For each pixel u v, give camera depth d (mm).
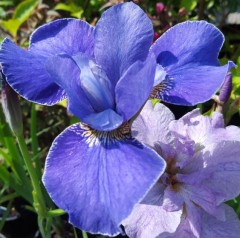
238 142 154
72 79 147
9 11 312
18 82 154
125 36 151
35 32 165
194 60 157
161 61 162
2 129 227
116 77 154
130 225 153
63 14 316
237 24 304
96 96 150
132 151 137
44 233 208
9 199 260
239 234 160
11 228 277
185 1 292
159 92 157
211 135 162
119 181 130
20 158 238
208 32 158
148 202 154
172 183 157
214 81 150
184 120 167
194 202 158
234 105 191
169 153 161
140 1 270
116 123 142
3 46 157
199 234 154
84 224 128
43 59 160
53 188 134
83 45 164
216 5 320
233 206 192
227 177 157
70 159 140
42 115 292
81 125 150
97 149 142
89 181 133
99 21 152
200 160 158
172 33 163
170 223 151
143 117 166
